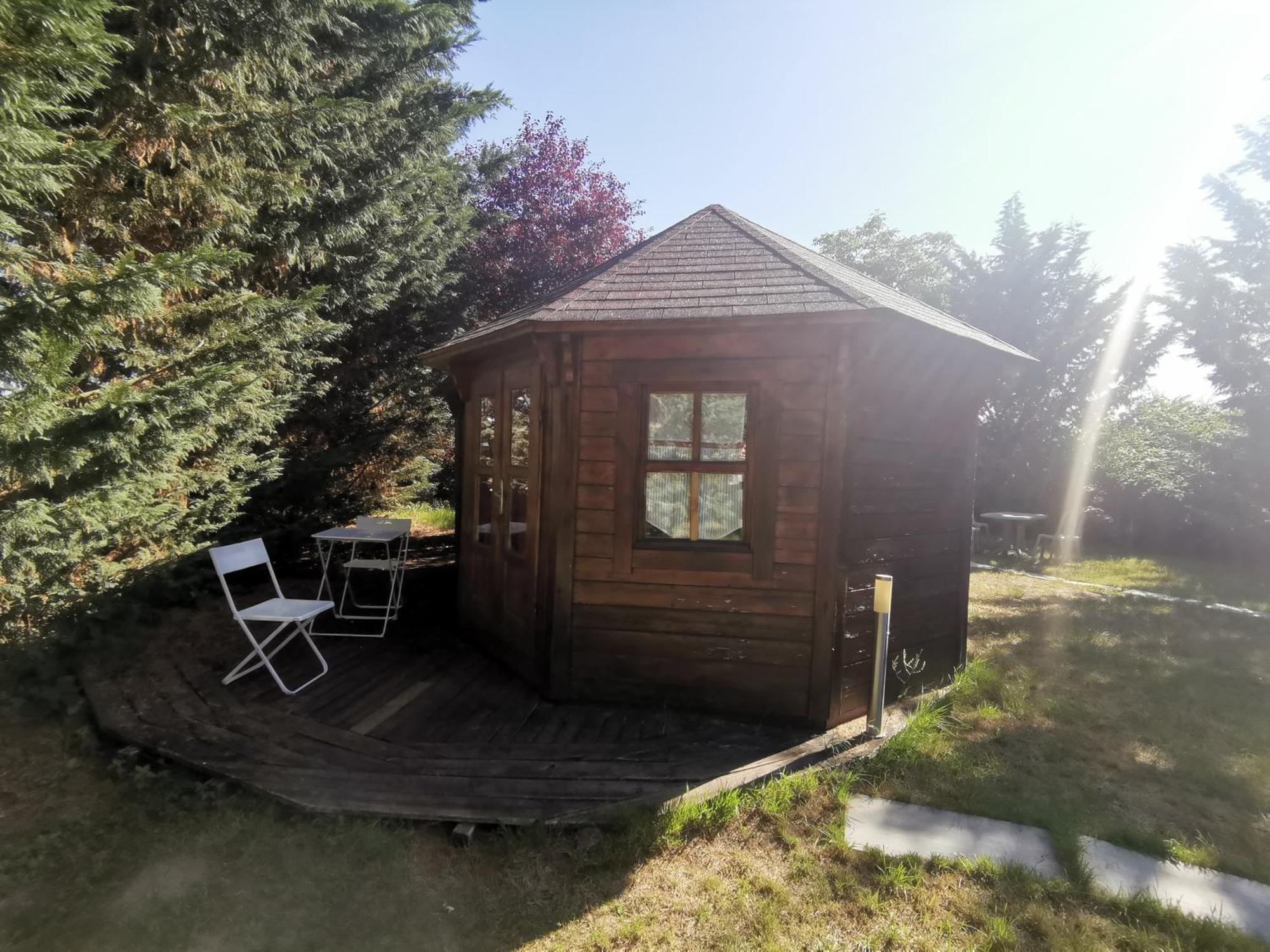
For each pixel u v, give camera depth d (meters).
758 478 3.96
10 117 3.08
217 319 5.61
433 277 10.51
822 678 3.91
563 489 4.16
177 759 3.29
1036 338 15.35
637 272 4.65
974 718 4.28
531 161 16.69
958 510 5.00
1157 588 9.39
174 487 5.86
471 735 3.76
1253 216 12.27
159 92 4.94
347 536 5.95
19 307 3.13
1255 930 2.40
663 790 3.12
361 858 2.70
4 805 3.06
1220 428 12.81
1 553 3.57
